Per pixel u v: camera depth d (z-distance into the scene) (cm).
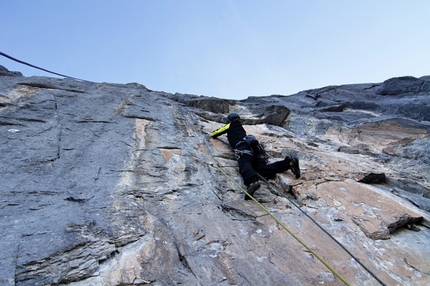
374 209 361
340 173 452
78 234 222
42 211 238
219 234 271
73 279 190
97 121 439
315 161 493
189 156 416
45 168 297
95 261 205
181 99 739
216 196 345
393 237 328
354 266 265
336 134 731
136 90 672
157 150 405
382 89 1106
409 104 805
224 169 421
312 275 242
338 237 304
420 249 310
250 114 756
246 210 324
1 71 640
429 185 479
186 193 329
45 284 181
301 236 295
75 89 551
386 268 272
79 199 263
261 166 414
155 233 250
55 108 439
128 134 425
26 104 421
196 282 209
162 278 206
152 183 327
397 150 618
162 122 509
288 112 818
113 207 266
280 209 345
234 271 227
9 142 323
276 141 590
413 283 259
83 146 359
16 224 218
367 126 718
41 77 573
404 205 382
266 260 249
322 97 1159
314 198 369
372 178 462
